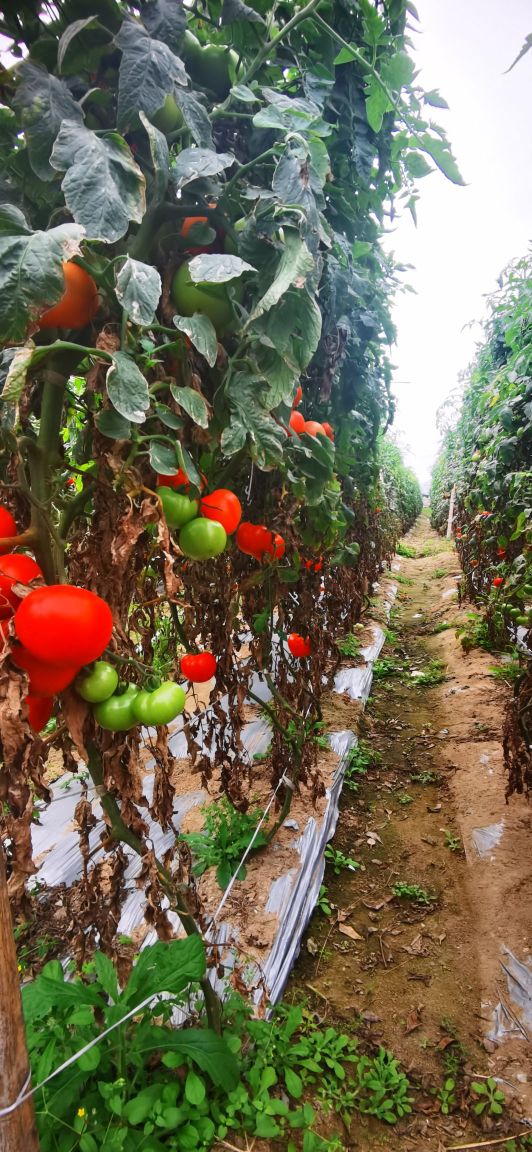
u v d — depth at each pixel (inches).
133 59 32.4
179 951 51.5
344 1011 72.3
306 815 96.7
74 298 31.9
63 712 34.7
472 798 111.5
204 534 39.2
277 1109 53.2
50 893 77.0
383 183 67.4
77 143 30.5
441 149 50.4
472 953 79.8
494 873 91.7
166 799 45.8
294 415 56.2
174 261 40.5
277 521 57.8
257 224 40.0
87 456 45.2
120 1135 46.0
